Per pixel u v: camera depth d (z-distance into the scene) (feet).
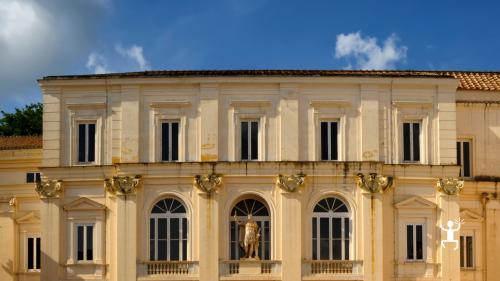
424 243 205.16
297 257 200.34
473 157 220.84
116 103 207.10
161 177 203.00
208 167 202.28
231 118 205.26
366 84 206.39
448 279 203.92
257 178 202.49
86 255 204.85
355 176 202.59
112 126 206.59
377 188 201.67
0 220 224.74
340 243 203.10
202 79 204.95
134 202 202.18
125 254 201.57
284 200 201.36
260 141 205.16
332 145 206.39
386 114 206.90
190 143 205.36
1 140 235.61
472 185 218.38
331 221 203.41
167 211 203.82
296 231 200.85
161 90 206.59
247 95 205.77
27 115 323.37
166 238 203.41
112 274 203.00
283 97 205.05
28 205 224.94
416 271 204.44
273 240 201.77
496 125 222.07
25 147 227.61
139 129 205.77
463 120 221.05
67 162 207.72
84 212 205.36
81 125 209.05
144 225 202.90
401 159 206.69
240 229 203.82
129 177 202.49
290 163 202.18
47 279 204.23
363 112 205.98
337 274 200.85
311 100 205.87
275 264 201.16
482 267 217.15
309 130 205.36
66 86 208.03
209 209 201.26
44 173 206.39
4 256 223.71
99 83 206.69
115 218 203.62
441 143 207.72
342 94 206.69
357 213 202.28
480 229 218.18
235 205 204.74
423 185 206.18
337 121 206.80
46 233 205.05
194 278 200.85
